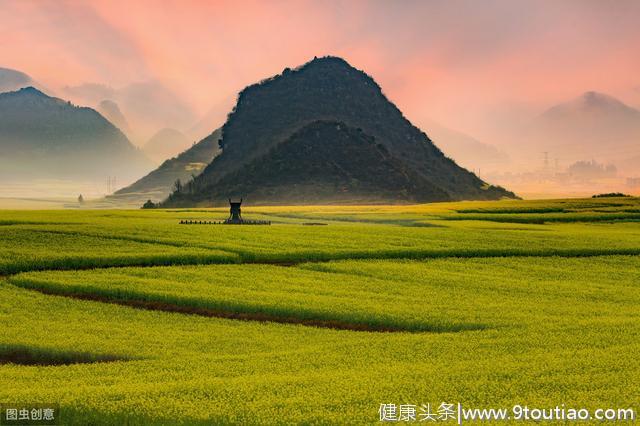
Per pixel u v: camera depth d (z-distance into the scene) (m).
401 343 30.69
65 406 21.80
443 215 115.50
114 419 21.30
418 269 53.25
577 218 108.12
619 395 22.50
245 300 39.94
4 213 111.38
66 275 48.06
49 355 29.97
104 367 27.11
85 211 128.12
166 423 21.05
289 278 48.31
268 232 76.44
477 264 56.84
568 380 24.17
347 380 24.41
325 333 34.03
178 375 25.72
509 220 108.12
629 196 162.50
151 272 49.84
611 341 30.03
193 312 39.84
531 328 33.12
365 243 66.94
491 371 25.48
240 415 21.17
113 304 40.38
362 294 42.69
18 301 40.47
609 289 45.62
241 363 27.42
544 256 62.62
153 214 118.25
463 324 34.75
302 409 21.53
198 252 58.00
